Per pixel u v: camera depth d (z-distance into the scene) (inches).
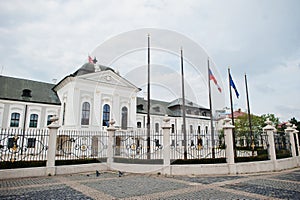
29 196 246.1
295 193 260.7
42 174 388.2
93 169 452.1
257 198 238.1
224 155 439.5
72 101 952.3
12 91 1023.0
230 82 735.1
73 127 909.8
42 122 1022.4
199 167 396.8
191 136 454.3
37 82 1180.5
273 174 411.2
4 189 281.0
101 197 242.7
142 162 442.6
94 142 553.6
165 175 393.1
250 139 518.9
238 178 364.2
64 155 496.4
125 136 518.6
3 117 935.0
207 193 260.7
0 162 363.6
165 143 412.2
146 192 266.2
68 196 246.8
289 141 562.9
